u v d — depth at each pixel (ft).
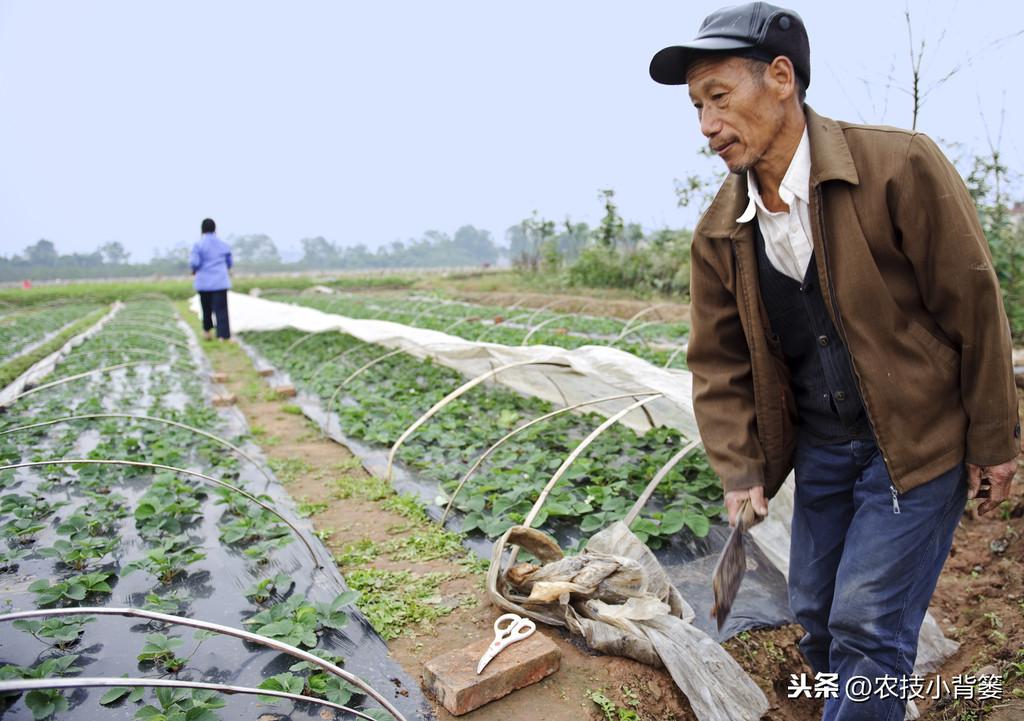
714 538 13.29
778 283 7.43
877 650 7.08
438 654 9.77
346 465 17.99
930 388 6.88
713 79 6.82
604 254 73.00
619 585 10.19
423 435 19.65
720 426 8.26
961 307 6.52
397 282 137.59
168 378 31.27
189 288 119.44
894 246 6.70
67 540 13.29
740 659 10.44
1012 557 12.81
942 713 9.82
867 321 6.81
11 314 64.18
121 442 19.75
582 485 16.07
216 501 14.55
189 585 11.53
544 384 22.91
